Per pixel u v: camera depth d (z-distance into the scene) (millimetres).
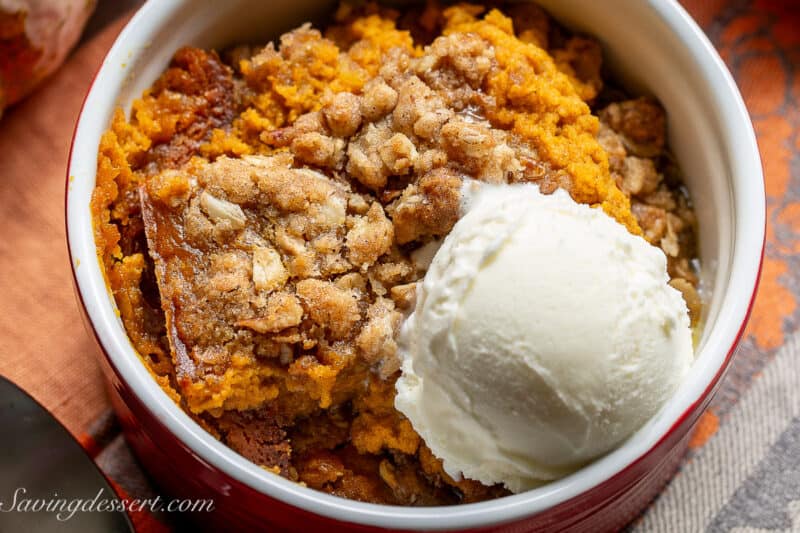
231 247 279
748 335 321
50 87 339
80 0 334
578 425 260
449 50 293
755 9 352
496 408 262
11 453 292
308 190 281
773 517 306
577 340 259
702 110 293
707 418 314
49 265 322
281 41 303
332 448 285
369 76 296
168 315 274
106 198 279
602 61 312
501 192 279
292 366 272
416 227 280
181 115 294
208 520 290
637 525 307
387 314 276
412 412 271
